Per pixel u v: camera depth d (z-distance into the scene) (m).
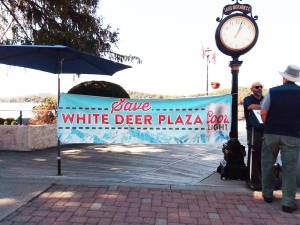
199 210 4.64
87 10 11.59
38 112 10.64
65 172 6.41
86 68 8.11
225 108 6.06
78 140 6.18
